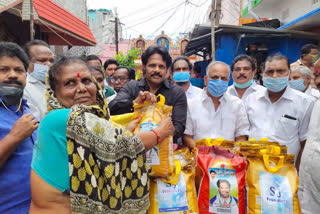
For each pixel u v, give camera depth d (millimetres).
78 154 1115
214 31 7531
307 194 2039
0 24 5285
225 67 2482
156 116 1702
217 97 2607
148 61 2143
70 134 1123
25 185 1575
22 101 1828
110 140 1219
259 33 7758
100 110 1306
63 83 1268
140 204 1334
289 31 7523
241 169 1811
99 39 20484
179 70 3957
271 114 2602
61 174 1121
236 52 7793
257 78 8031
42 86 2678
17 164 1553
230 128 2566
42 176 1124
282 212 1686
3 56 1667
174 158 1781
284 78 2455
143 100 1811
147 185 1372
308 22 7730
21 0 4758
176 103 2156
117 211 1199
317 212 1962
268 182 1748
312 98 2500
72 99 1283
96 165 1170
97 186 1148
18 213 1528
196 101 2668
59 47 8586
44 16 5078
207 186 1794
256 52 8148
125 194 1292
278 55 2543
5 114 1642
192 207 1706
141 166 1349
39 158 1149
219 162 1838
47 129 1152
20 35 5844
